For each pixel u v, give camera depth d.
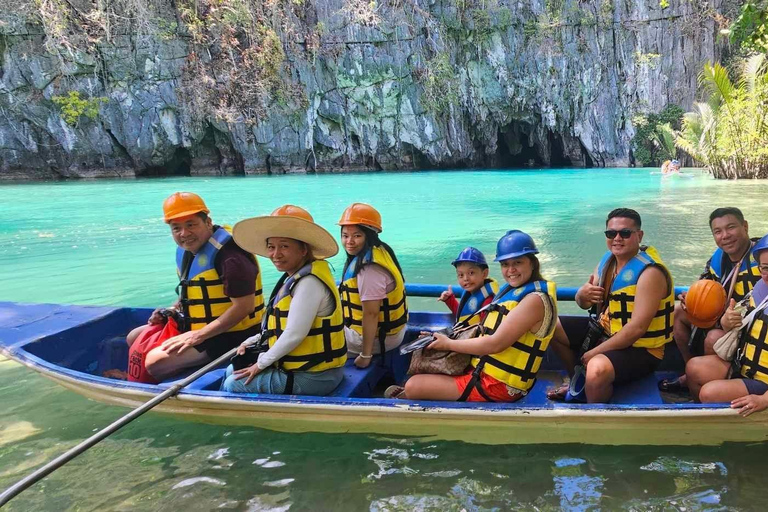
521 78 30.61
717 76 19.30
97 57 24.89
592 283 3.43
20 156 24.81
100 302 5.66
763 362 2.72
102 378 3.15
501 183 20.17
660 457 2.65
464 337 2.99
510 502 2.33
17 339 3.76
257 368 2.94
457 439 2.82
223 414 2.98
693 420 2.68
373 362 3.50
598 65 30.73
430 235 9.09
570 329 3.55
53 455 2.73
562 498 2.35
